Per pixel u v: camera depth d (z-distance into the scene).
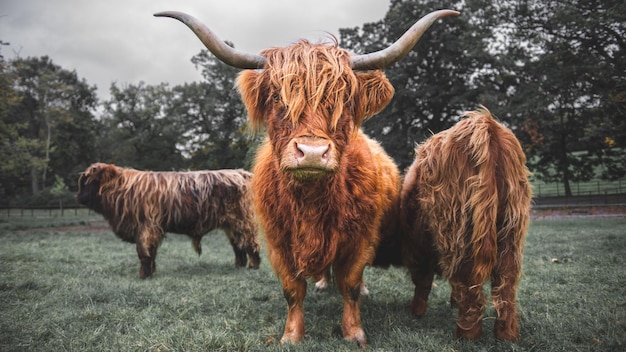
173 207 7.32
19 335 3.80
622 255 7.09
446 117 33.16
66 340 3.71
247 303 5.02
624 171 31.08
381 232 4.39
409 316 4.37
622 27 21.44
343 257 3.75
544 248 8.42
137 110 51.69
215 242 12.59
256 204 3.93
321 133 3.03
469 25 28.19
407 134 31.58
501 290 3.30
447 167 3.40
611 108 24.83
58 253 9.45
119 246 11.15
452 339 3.47
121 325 4.14
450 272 3.44
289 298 3.78
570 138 32.22
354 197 3.61
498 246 3.33
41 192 46.69
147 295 5.34
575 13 22.00
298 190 3.36
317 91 3.09
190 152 49.41
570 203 25.12
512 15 25.67
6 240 12.86
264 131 3.84
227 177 7.77
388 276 6.45
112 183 7.26
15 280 6.18
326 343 3.53
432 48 30.75
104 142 63.47
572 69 22.89
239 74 3.66
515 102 26.50
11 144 31.33
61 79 66.06
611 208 21.83
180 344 3.54
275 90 3.31
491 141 3.30
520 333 3.56
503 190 3.27
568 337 3.41
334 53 3.37
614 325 3.54
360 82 3.53
